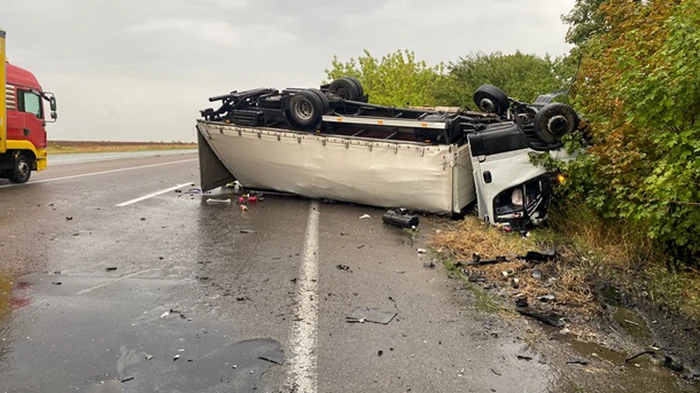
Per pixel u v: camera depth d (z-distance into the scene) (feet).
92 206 30.22
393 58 102.27
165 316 13.30
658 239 19.11
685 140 15.85
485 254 20.53
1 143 36.63
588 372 11.00
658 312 14.76
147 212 28.96
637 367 11.32
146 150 111.14
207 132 35.42
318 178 33.04
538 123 23.85
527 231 24.39
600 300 15.52
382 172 30.32
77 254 19.08
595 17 57.82
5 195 33.06
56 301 14.05
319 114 32.40
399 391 9.91
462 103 75.51
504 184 25.38
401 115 33.65
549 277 17.49
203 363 10.77
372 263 19.39
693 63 15.01
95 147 110.52
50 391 9.43
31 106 40.88
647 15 21.56
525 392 10.05
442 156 28.40
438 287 16.62
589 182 22.86
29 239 21.02
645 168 18.85
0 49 36.09
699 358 11.84
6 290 14.76
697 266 18.39
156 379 10.02
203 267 18.07
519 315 14.32
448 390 10.02
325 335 12.46
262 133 33.45
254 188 38.06
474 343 12.31
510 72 73.31
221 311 13.82
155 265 18.08
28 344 11.30
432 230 26.07
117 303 14.12
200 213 29.30
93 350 11.16
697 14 15.11
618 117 20.34
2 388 9.43
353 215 30.14
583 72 26.22
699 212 16.74
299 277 17.26
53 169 54.39
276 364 10.86
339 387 9.98
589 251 20.21
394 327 13.14
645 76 17.03
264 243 22.22
